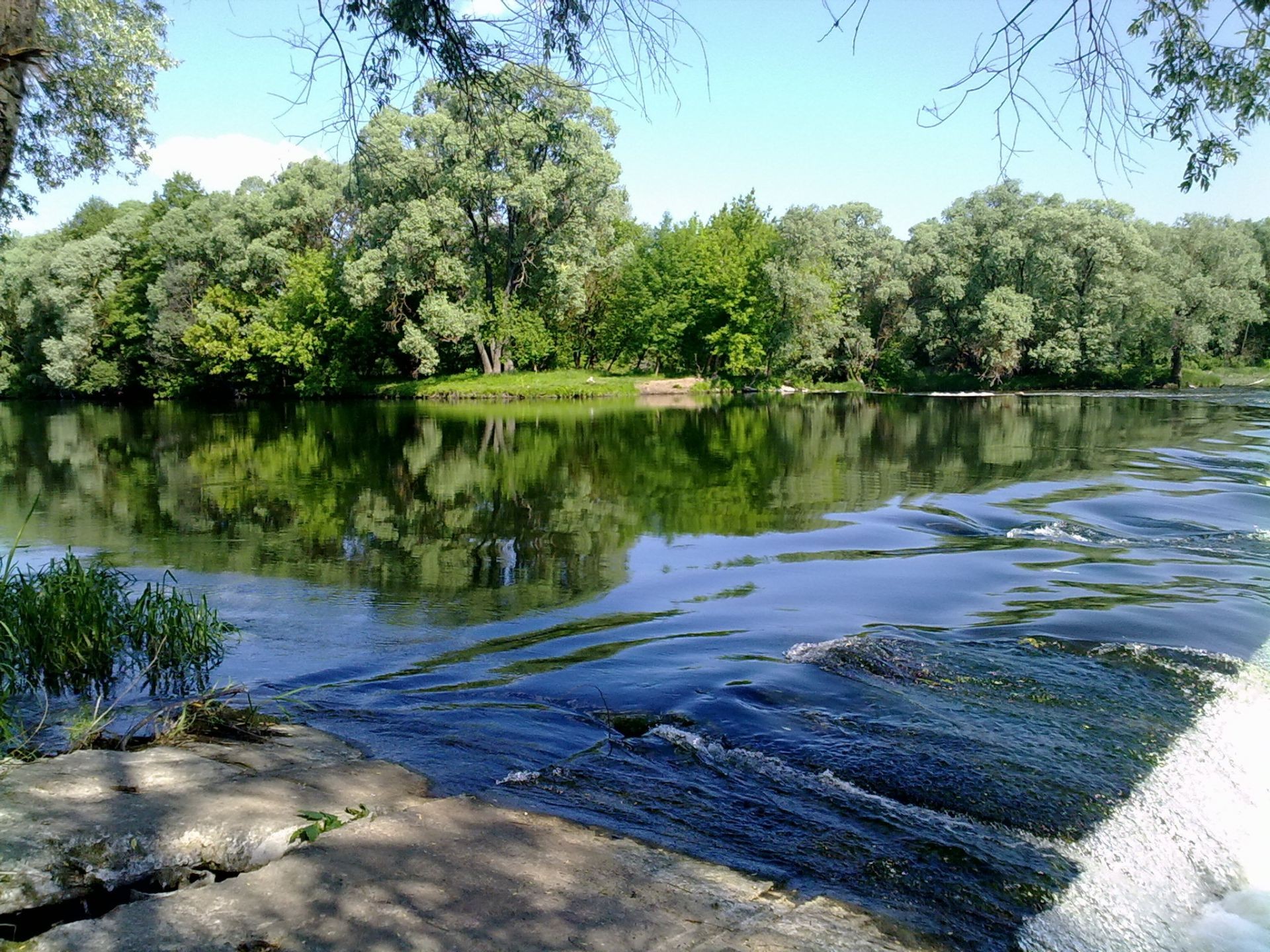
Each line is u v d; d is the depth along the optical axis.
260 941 3.32
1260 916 4.30
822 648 7.43
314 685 6.84
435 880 3.85
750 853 4.35
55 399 56.59
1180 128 5.35
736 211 57.47
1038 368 53.62
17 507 15.41
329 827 4.27
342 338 50.81
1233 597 9.07
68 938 3.27
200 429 31.98
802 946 3.56
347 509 15.27
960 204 58.06
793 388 55.28
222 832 4.12
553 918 3.61
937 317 54.50
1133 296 49.53
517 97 6.46
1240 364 58.88
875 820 4.70
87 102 13.89
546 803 4.78
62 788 4.47
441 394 50.19
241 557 11.57
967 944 3.72
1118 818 4.79
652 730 5.86
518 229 45.19
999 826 4.68
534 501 16.06
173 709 6.18
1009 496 15.85
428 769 5.18
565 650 7.70
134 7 14.44
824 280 54.00
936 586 9.81
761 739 5.64
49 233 61.12
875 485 17.53
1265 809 5.25
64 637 6.95
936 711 6.10
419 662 7.41
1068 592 9.42
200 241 50.66
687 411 40.12
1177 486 16.61
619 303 56.75
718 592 9.80
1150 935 4.03
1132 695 6.40
